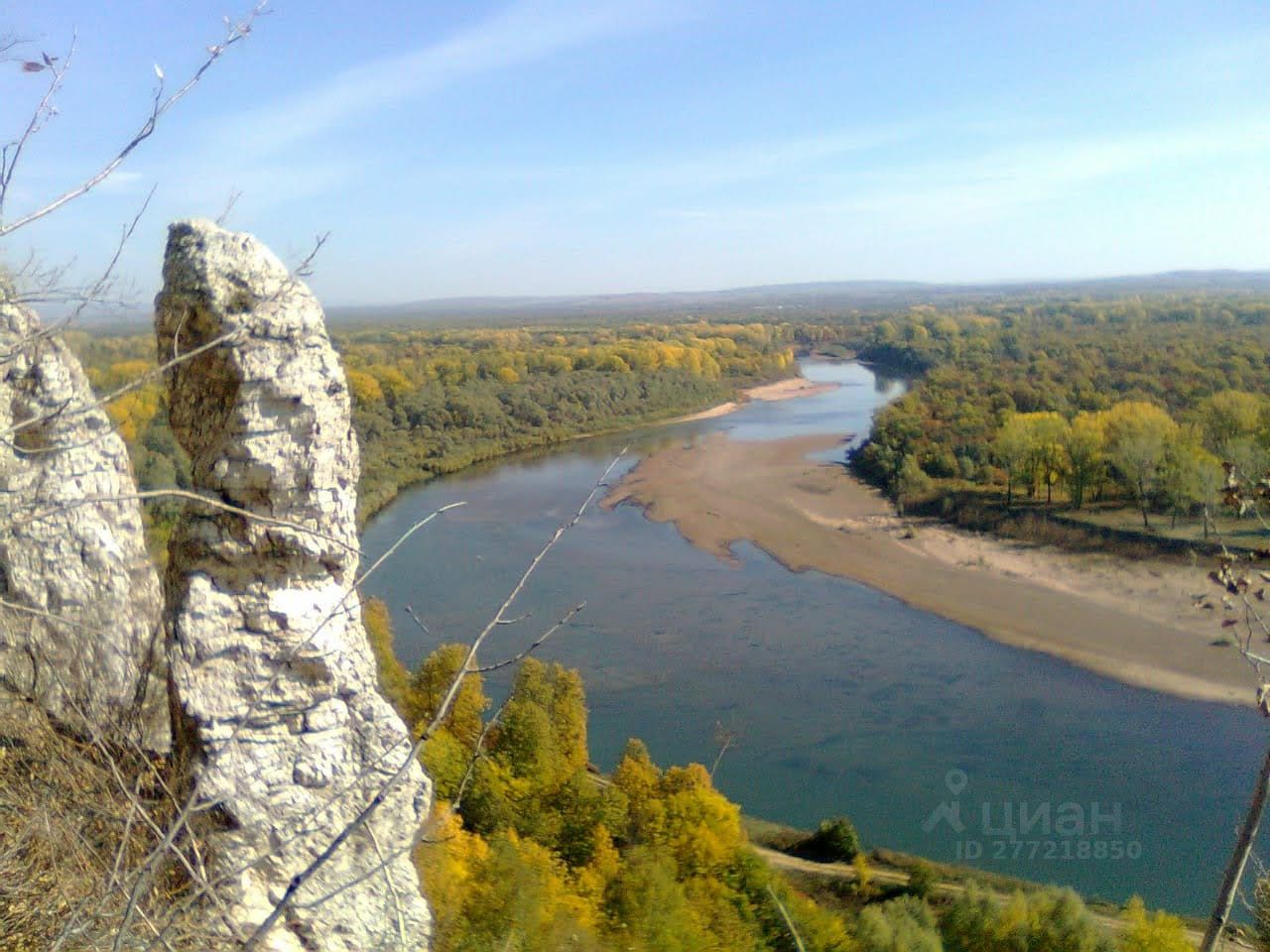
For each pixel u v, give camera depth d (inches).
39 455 261.1
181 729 225.9
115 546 272.1
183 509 239.0
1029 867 622.2
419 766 239.5
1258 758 818.2
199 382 234.4
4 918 164.9
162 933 145.8
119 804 197.8
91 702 229.0
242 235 237.1
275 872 212.4
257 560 230.1
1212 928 261.1
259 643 227.8
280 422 229.1
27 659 239.8
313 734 228.4
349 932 215.2
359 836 224.5
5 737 212.7
